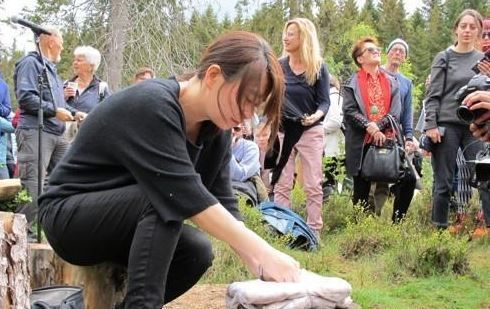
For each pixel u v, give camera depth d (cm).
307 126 576
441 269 462
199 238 251
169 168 226
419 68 2944
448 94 573
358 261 506
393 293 413
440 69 578
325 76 582
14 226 246
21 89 552
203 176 268
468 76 566
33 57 565
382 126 626
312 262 484
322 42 1645
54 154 585
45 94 559
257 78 224
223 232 231
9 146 719
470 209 639
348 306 263
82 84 670
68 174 246
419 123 755
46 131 565
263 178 717
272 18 1611
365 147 632
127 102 234
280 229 551
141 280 222
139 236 224
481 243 575
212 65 228
